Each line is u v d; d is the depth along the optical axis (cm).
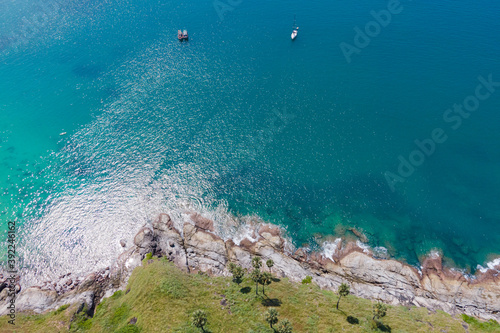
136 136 14038
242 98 15850
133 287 9056
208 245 10319
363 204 11575
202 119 14788
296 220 11169
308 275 9675
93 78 17200
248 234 10738
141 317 8012
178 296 8481
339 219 11162
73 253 10312
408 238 10575
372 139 13712
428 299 9025
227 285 9256
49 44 19950
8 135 14088
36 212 11394
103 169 12794
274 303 8575
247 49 19088
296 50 18938
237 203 11675
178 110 15250
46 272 9862
